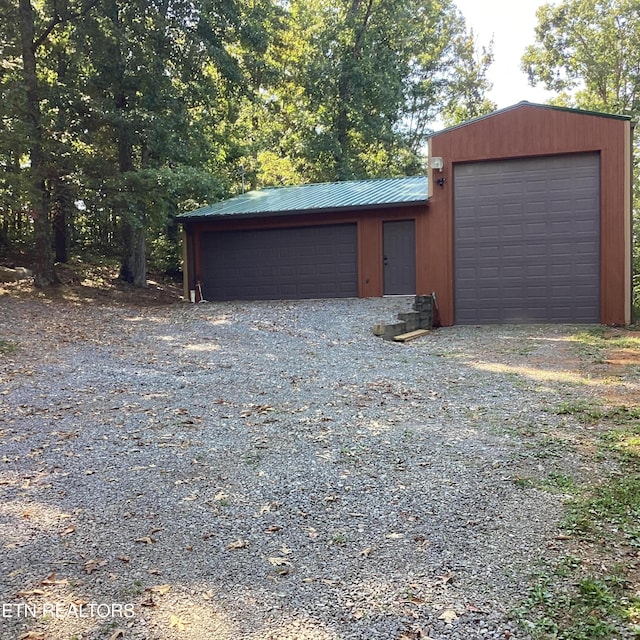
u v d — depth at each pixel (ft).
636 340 31.01
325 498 11.18
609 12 81.76
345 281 45.32
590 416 16.42
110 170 47.37
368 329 33.01
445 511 10.50
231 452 13.92
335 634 7.07
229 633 7.13
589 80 84.74
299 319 35.60
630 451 13.41
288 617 7.43
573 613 7.39
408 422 16.22
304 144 81.15
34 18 46.14
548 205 39.24
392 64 82.58
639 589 7.91
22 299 40.83
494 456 13.32
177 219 48.19
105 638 7.08
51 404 18.48
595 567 8.50
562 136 38.50
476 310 41.14
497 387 20.47
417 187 47.98
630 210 37.40
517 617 7.31
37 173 43.91
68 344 28.48
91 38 46.01
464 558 8.83
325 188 53.98
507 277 40.34
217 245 48.85
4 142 40.32
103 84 47.96
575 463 12.81
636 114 77.71
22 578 8.46
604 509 10.42
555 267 39.32
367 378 22.09
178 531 9.90
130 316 37.81
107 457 13.70
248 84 58.70
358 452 13.75
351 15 79.56
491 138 39.99
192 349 27.96
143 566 8.76
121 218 49.11
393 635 7.01
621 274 37.88
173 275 69.10
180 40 49.16
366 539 9.51
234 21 50.47
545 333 34.91
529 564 8.61
